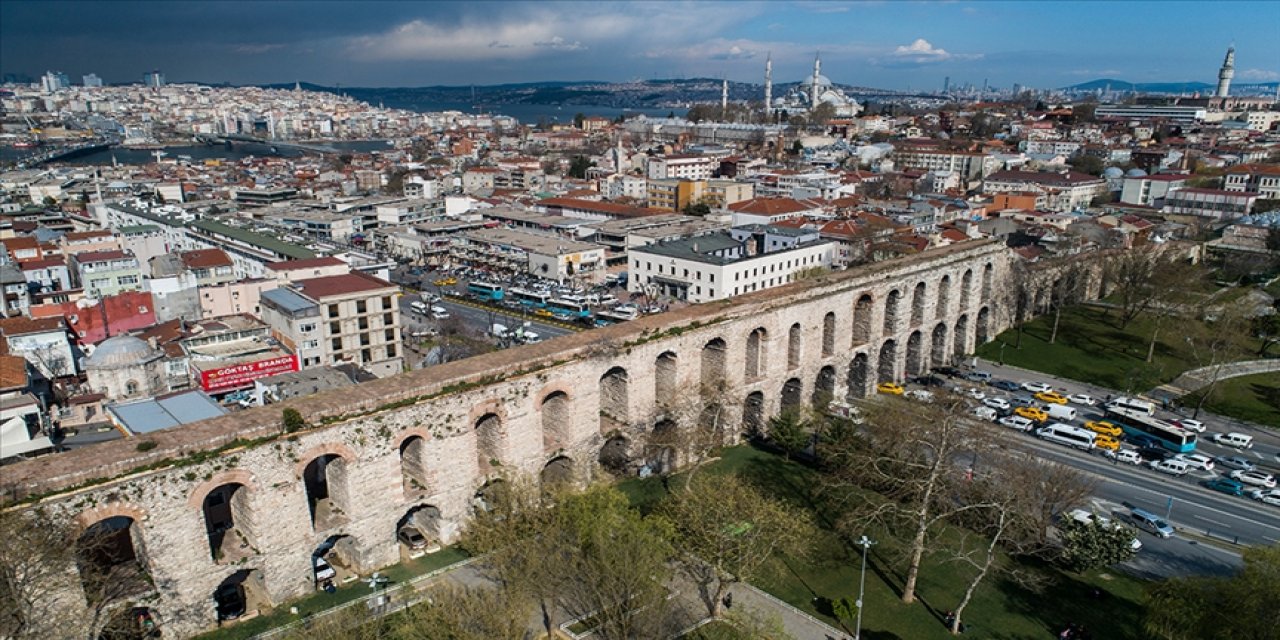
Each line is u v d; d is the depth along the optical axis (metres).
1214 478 93.31
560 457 81.69
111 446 58.84
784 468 93.81
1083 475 86.88
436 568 70.44
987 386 124.94
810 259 183.00
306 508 65.25
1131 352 136.12
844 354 113.31
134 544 65.12
